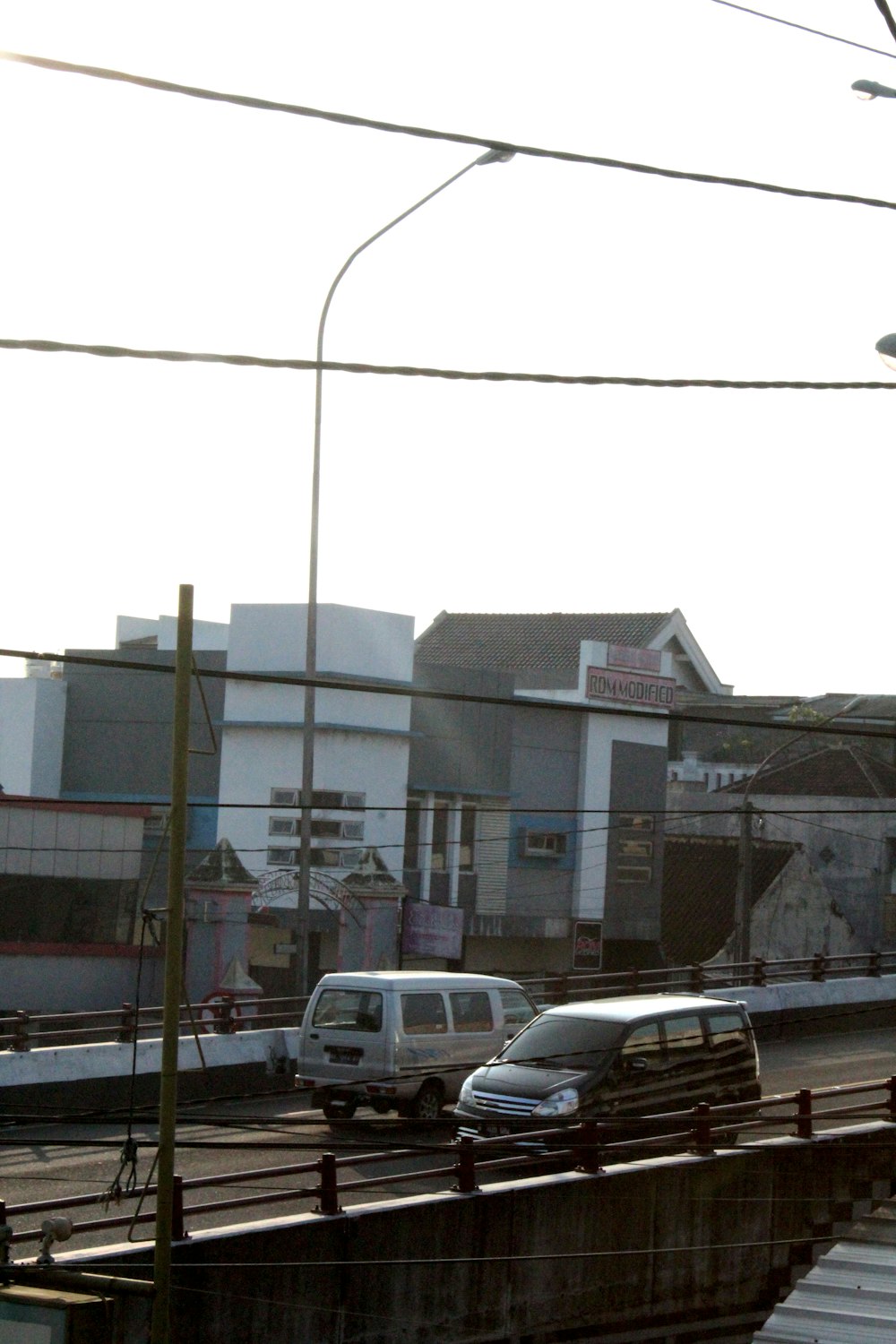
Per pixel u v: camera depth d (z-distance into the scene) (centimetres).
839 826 5866
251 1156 2038
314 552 2655
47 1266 1120
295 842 3981
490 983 2341
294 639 4047
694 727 6738
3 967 3384
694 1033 2073
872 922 5784
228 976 2983
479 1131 1928
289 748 4009
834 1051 3030
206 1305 1427
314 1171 1577
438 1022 2241
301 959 2683
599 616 6325
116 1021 3506
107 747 4425
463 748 4334
